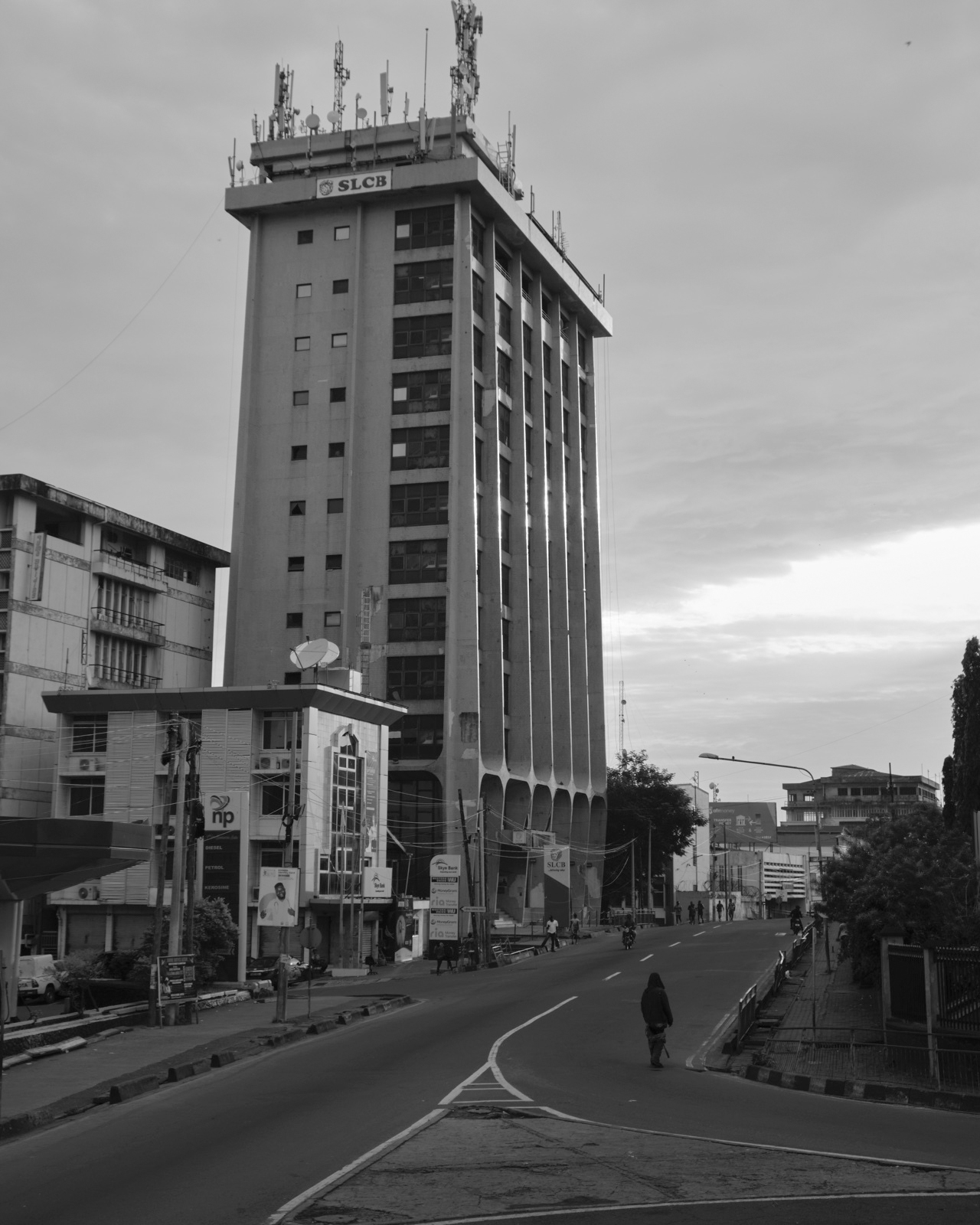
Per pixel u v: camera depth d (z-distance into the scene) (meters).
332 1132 16.02
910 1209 11.47
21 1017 38.62
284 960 33.59
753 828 174.88
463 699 85.56
